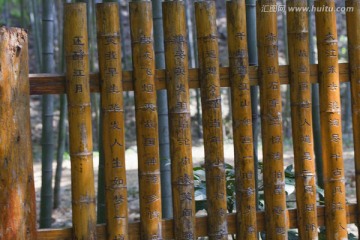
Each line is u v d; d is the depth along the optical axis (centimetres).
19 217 316
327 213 365
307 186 357
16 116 314
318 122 434
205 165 345
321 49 359
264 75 349
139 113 333
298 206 358
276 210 352
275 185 352
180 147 338
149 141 333
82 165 326
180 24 334
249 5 366
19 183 316
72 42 322
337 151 363
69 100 324
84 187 327
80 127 325
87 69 326
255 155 366
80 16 322
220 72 346
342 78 366
